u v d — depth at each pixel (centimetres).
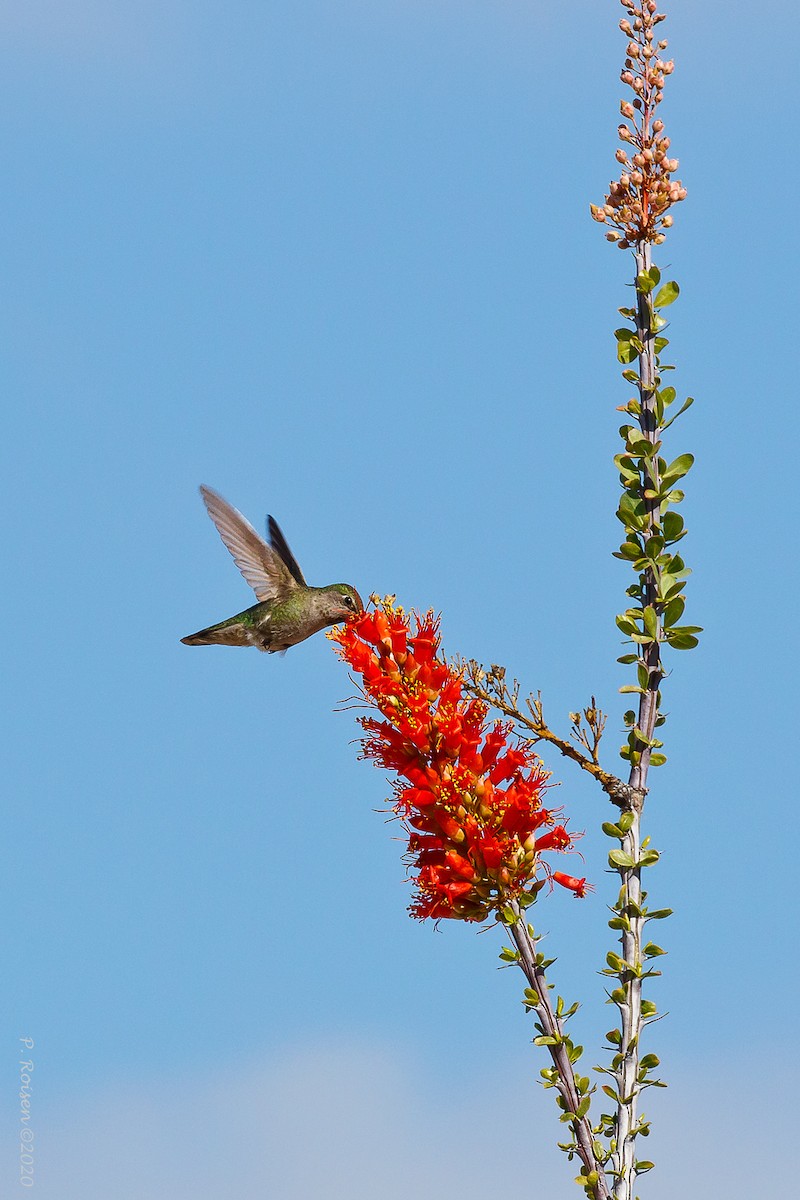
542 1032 1052
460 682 1130
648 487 1166
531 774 1115
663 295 1188
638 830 1095
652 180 1184
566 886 1100
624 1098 1020
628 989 1051
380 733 1142
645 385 1178
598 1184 985
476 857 1088
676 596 1139
